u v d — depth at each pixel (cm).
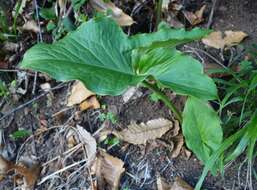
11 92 50
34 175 45
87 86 33
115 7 50
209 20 50
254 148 41
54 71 34
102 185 43
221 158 39
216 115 39
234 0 50
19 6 51
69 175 44
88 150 45
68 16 51
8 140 48
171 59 36
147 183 43
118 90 34
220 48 47
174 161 43
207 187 42
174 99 46
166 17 50
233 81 44
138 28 51
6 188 46
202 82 35
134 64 37
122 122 46
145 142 44
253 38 48
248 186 41
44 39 52
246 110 42
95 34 37
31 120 48
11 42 52
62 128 47
